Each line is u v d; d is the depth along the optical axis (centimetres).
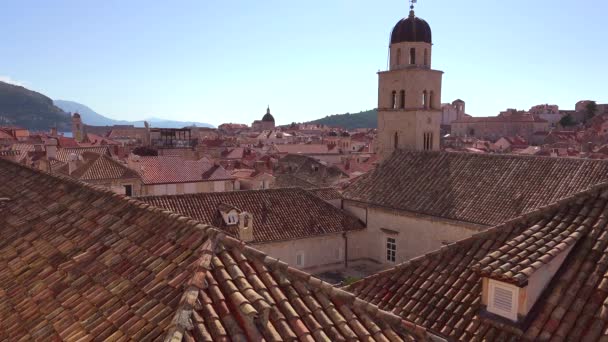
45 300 916
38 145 8088
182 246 928
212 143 12450
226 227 3012
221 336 707
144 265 911
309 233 3259
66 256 1054
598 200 1265
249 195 3412
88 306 846
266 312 767
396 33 3978
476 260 1302
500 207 2775
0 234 1286
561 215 1268
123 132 17412
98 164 4809
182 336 686
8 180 1744
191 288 768
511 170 2995
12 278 1041
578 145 11688
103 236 1087
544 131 16488
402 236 3272
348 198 3634
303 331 774
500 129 17662
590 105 18150
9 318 902
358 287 1430
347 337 815
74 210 1284
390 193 3416
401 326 910
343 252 3453
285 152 11281
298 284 884
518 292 1059
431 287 1298
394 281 1384
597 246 1138
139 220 1098
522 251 1150
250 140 17150
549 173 2817
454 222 2892
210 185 5294
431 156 3525
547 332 1015
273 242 3098
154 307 774
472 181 3089
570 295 1063
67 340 771
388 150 4103
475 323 1124
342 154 11656
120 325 762
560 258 1130
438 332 1159
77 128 15938
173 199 3141
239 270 852
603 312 995
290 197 3528
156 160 5312
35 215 1333
